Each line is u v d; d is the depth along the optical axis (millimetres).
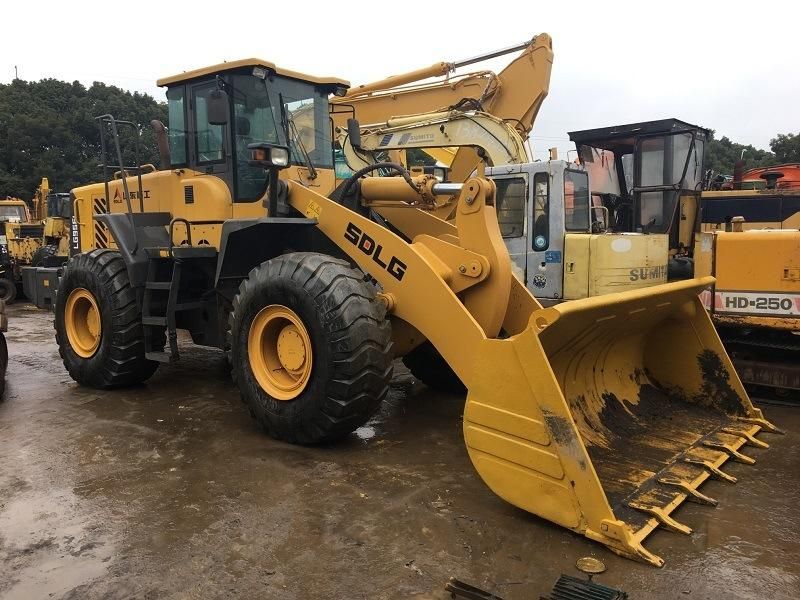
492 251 3932
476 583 2521
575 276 7066
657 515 2938
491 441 3062
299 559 2721
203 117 5340
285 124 5215
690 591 2449
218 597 2455
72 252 7625
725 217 8375
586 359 3852
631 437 3852
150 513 3166
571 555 2725
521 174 7387
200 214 5332
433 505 3229
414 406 5121
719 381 4344
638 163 8859
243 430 4469
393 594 2461
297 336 4070
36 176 34875
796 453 3879
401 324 4398
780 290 4883
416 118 8414
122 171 5359
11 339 8711
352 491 3412
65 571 2643
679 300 4082
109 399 5332
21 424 4637
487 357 3047
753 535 2893
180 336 8695
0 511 3205
